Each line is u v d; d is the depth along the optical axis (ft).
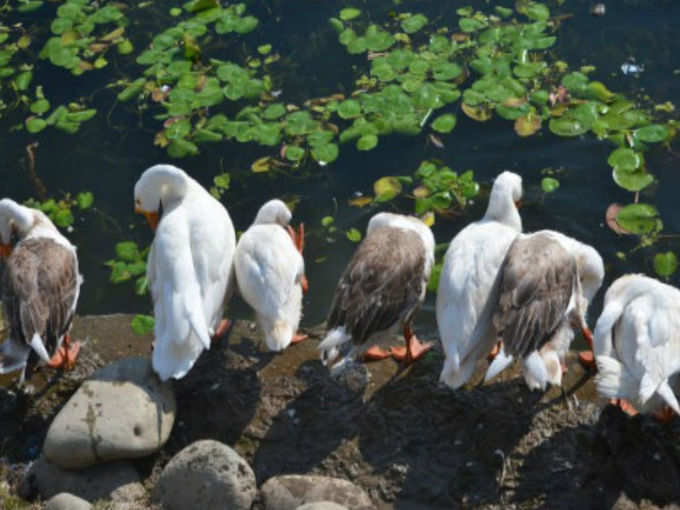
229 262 15.81
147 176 16.70
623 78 18.71
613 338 15.06
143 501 14.89
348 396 15.56
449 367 14.88
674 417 14.98
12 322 15.35
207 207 16.05
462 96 18.75
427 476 14.94
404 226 15.83
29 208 17.15
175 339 15.17
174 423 15.49
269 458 15.21
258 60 19.36
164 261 15.48
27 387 15.88
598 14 19.60
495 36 19.13
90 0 20.52
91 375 15.34
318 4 20.22
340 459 15.14
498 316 14.80
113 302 17.21
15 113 19.19
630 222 17.26
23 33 20.27
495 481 14.84
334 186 18.02
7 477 15.33
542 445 14.99
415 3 20.01
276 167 18.26
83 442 14.87
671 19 19.45
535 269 14.92
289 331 15.38
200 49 19.61
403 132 18.35
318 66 19.25
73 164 18.58
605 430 15.01
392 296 15.23
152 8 20.43
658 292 14.87
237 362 15.94
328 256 17.39
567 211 17.54
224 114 18.75
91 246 17.75
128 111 19.11
